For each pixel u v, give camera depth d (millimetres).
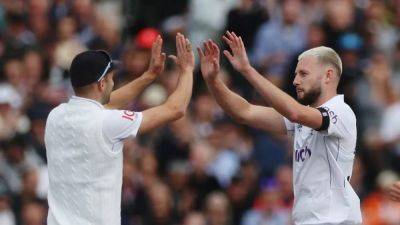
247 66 21672
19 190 35812
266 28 42219
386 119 39719
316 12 42719
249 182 36906
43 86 40344
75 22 43219
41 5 43438
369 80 40219
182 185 37156
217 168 37656
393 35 43219
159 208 35906
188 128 38688
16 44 41875
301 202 22422
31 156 36938
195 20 44750
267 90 21625
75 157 21547
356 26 41375
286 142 38062
